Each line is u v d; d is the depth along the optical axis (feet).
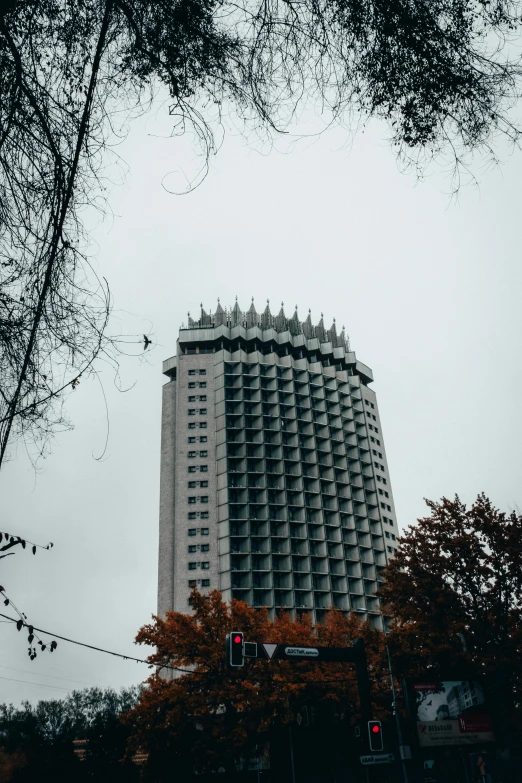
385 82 10.33
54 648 14.40
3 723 284.41
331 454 327.88
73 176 10.69
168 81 10.71
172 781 106.32
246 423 319.88
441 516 90.38
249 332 354.13
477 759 75.66
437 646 83.56
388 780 120.57
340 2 10.28
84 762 143.95
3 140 10.78
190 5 10.52
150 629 111.34
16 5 10.24
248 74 10.61
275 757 148.46
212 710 109.60
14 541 12.67
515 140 9.89
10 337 11.34
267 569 277.03
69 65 10.62
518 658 79.15
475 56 9.99
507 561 85.51
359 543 318.24
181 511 289.53
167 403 335.88
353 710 111.55
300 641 113.91
